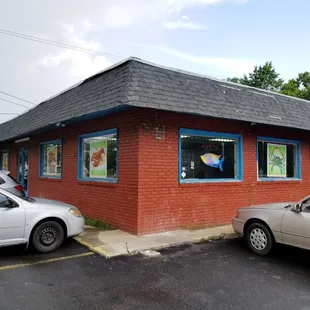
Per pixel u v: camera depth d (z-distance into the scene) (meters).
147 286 4.79
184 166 8.77
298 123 10.45
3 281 4.95
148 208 7.96
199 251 6.73
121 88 7.70
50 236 6.59
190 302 4.27
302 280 5.11
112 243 7.07
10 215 6.13
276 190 10.81
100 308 4.08
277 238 6.23
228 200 9.52
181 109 7.64
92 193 9.74
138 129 7.86
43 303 4.20
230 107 9.01
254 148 10.26
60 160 11.79
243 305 4.20
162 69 8.86
